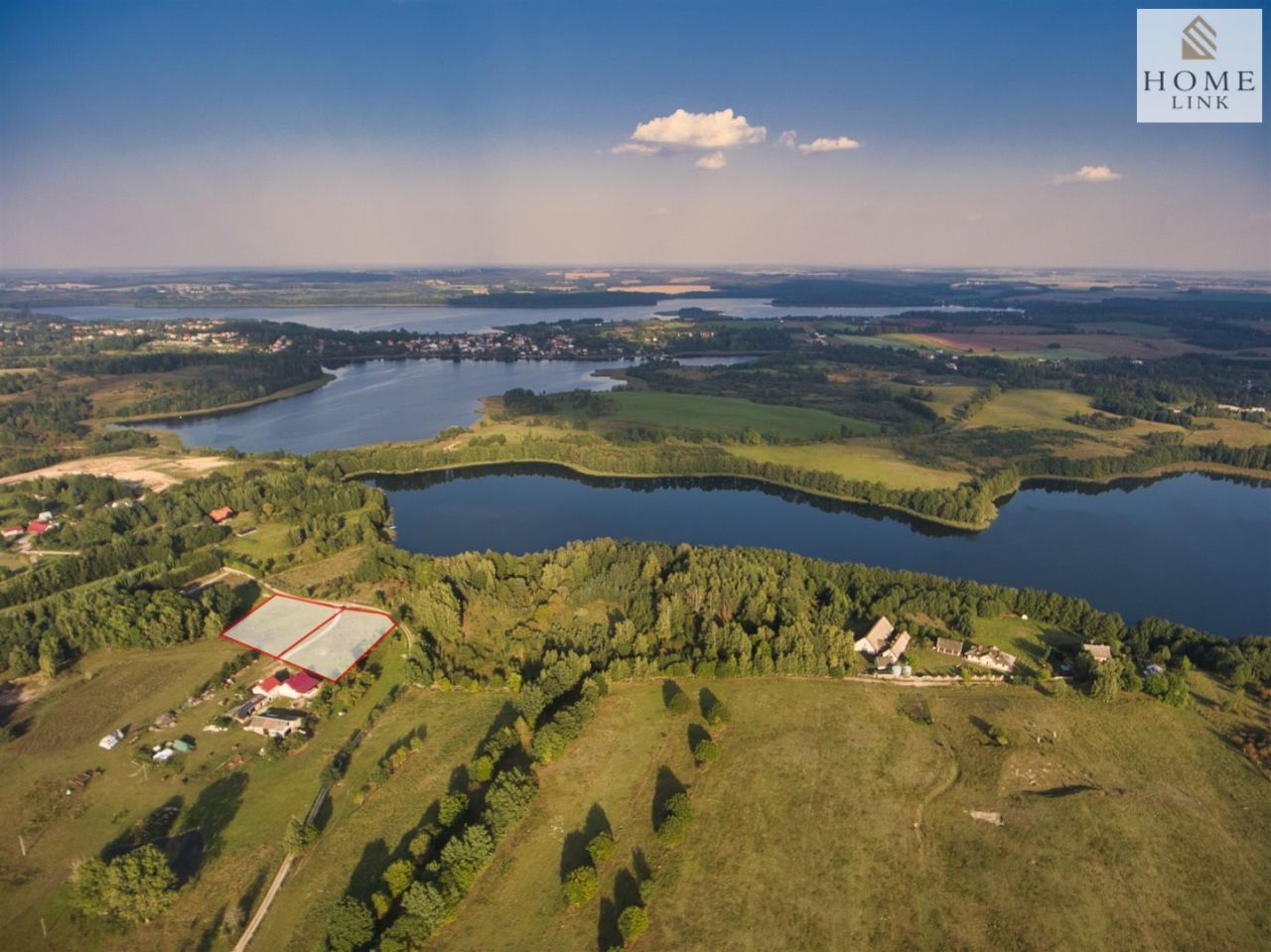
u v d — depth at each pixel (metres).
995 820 106.56
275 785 116.31
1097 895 94.62
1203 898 94.50
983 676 143.25
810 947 88.50
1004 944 88.69
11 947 89.69
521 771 115.69
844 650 145.00
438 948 88.75
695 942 89.12
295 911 94.19
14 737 128.38
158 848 104.19
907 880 97.25
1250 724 128.88
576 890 92.06
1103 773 116.06
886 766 117.69
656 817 108.25
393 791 114.31
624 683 142.25
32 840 105.62
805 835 104.44
